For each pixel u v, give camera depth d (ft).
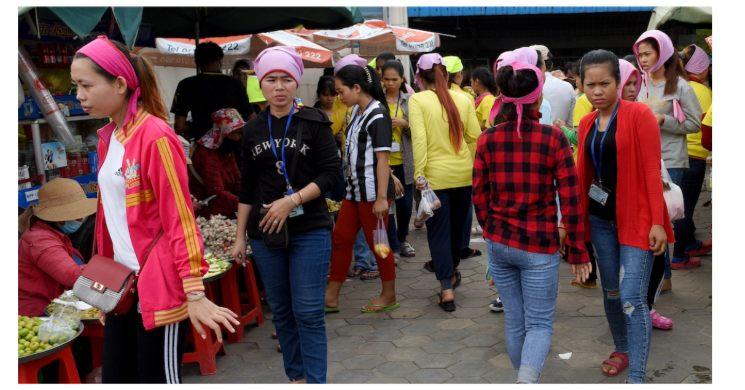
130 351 9.12
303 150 10.86
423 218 15.61
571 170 10.24
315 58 28.09
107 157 8.61
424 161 15.61
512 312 10.89
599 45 55.36
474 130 16.52
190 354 13.19
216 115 17.58
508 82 10.22
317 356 11.12
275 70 10.64
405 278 19.58
